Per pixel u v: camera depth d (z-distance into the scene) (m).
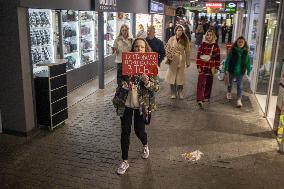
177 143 5.12
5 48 4.92
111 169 4.25
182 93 7.89
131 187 3.83
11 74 5.00
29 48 5.08
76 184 3.87
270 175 4.19
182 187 3.86
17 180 3.93
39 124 5.50
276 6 7.26
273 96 6.36
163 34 16.72
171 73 7.50
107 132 5.52
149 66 3.86
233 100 7.75
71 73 8.16
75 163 4.39
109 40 10.91
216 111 6.85
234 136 5.46
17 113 5.14
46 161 4.43
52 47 7.33
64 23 8.08
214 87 9.11
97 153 4.71
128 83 3.89
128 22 11.84
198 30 17.95
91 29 9.55
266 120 6.30
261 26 8.11
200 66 6.95
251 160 4.59
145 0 12.52
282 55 6.26
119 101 3.91
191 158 4.60
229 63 7.12
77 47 8.70
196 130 5.71
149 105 3.96
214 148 4.96
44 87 5.28
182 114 6.60
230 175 4.17
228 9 18.69
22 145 4.92
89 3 7.46
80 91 8.27
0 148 4.79
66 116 5.85
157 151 4.80
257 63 8.23
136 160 4.50
